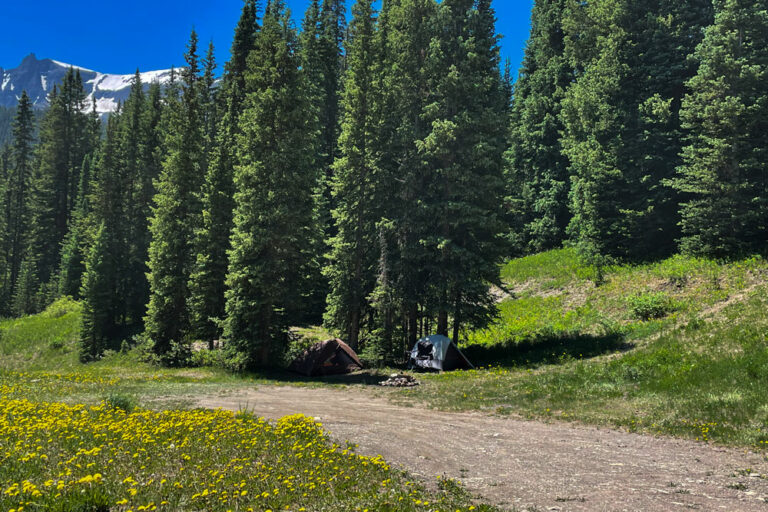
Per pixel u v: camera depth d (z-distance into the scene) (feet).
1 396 47.06
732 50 82.84
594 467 25.63
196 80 153.07
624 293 90.63
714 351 50.06
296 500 17.75
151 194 167.22
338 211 94.48
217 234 105.70
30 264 239.71
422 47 92.99
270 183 84.28
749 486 22.24
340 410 43.75
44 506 15.16
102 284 140.36
